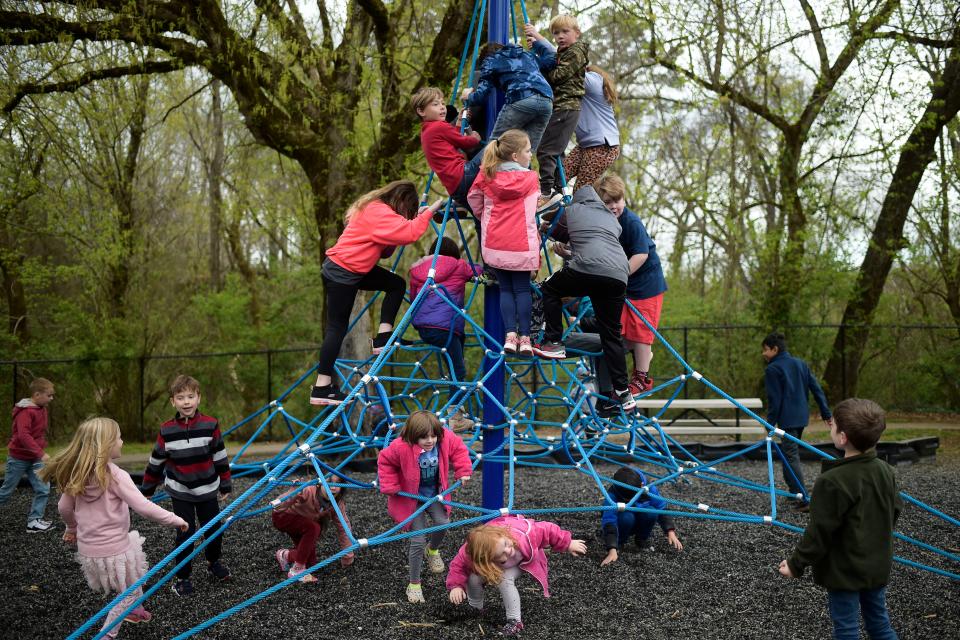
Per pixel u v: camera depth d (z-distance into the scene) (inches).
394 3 463.2
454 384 214.7
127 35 423.8
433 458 189.2
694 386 625.0
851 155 597.9
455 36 430.6
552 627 176.6
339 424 435.5
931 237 614.2
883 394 634.2
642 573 214.4
